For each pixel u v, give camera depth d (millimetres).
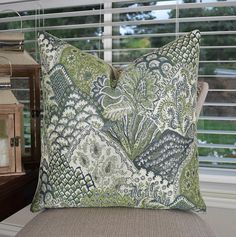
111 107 1001
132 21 1571
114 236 844
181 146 1001
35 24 1695
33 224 936
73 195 990
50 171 1013
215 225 1493
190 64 1026
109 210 981
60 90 1016
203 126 1558
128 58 1604
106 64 1063
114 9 1578
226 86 1506
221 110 1525
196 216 1001
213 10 1482
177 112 1003
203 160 1574
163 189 979
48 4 1669
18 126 1090
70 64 1026
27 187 1115
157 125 995
